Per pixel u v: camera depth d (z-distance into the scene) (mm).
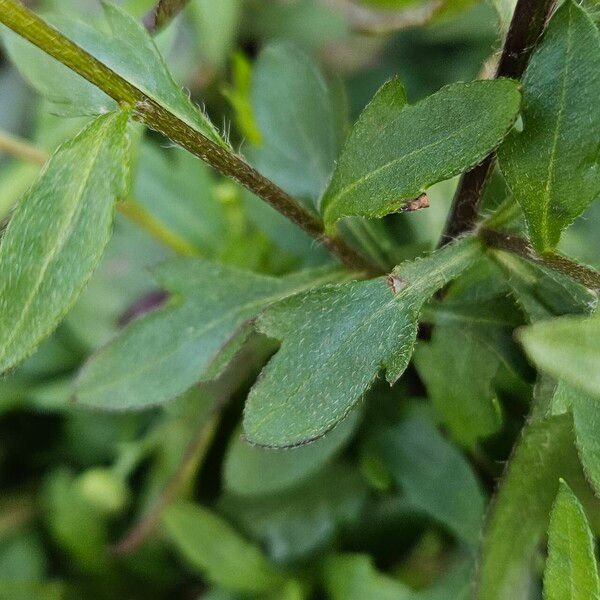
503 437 204
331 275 194
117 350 198
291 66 218
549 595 165
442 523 227
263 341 232
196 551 239
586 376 141
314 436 162
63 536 259
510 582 183
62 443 282
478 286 190
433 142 164
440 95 163
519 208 175
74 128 251
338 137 214
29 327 158
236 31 306
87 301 270
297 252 217
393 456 219
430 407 217
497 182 188
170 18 189
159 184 262
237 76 242
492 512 181
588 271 167
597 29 159
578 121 162
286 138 216
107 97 180
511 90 160
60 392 268
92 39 175
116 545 256
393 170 166
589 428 158
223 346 193
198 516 240
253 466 223
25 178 286
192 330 196
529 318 174
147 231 259
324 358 165
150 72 172
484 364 190
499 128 160
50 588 261
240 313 195
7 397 273
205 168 263
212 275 198
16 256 160
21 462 283
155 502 247
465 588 216
